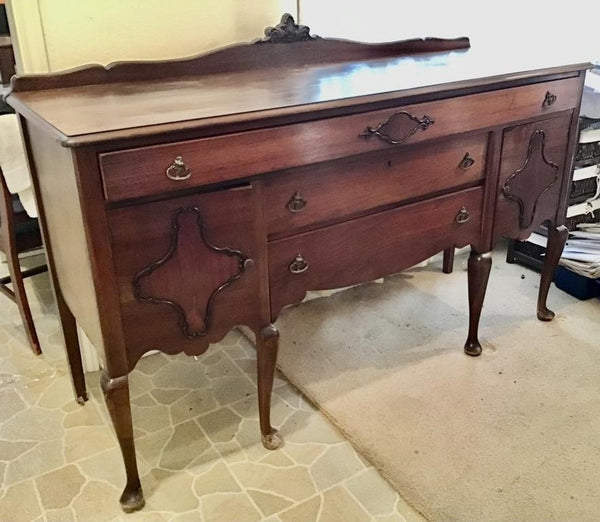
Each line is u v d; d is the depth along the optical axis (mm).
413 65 1705
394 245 1546
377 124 1358
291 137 1250
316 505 1373
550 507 1354
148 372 1852
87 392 1757
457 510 1348
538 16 2244
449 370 1815
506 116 1595
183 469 1479
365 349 1926
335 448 1538
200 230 1223
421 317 2096
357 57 1831
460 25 2156
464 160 1569
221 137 1169
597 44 2318
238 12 1762
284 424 1623
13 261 1812
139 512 1363
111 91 1403
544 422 1603
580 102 1775
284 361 1873
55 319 2166
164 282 1228
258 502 1384
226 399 1729
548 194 1830
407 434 1567
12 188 1711
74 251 1242
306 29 1711
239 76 1578
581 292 2156
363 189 1421
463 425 1596
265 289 1372
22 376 1842
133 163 1096
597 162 2277
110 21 1595
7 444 1566
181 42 1711
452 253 2340
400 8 2020
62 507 1378
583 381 1757
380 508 1363
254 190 1260
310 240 1394
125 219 1137
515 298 2191
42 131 1200
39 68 1542
